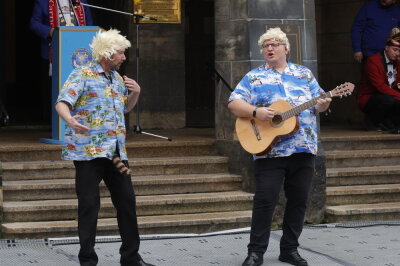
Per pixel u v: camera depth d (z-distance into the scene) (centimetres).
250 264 758
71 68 990
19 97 1848
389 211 989
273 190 755
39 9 1088
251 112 745
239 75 997
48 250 824
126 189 721
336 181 1045
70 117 682
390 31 1293
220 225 930
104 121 708
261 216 761
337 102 1470
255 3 988
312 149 755
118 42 711
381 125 1231
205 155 1063
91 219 712
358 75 1443
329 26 1480
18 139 1106
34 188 934
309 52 1012
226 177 1002
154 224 905
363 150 1128
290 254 780
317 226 958
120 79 733
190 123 1398
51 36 1056
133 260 734
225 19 1008
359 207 995
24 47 1850
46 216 909
